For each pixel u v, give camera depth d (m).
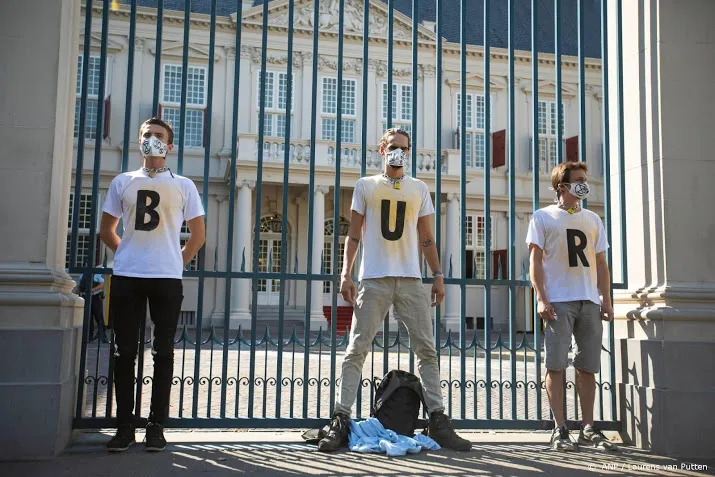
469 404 6.00
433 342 3.78
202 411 5.20
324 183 18.80
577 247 3.83
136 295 3.48
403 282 3.72
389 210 3.75
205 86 20.36
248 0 20.77
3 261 3.41
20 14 3.55
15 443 3.28
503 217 21.47
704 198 4.09
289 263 20.36
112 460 3.29
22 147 3.48
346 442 3.72
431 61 21.64
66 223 3.88
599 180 21.67
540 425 4.08
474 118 21.80
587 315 3.80
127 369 3.49
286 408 5.41
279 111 20.67
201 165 19.91
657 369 3.87
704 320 3.89
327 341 4.01
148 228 3.51
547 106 22.05
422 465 3.29
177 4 20.66
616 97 4.55
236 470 3.14
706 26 4.21
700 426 3.77
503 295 20.83
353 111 20.97
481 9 24.34
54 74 3.55
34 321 3.39
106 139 18.89
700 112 4.14
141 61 19.73
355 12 21.09
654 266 4.11
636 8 4.36
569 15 24.84
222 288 18.72
